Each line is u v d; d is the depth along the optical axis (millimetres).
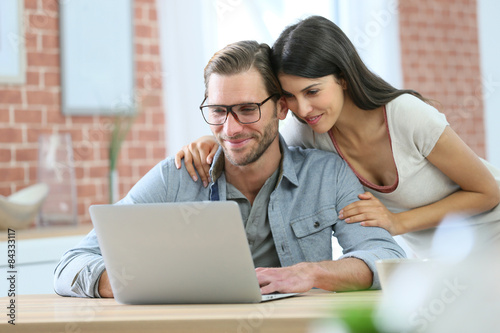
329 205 2098
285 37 2029
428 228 2281
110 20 4035
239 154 1990
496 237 2324
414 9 5355
